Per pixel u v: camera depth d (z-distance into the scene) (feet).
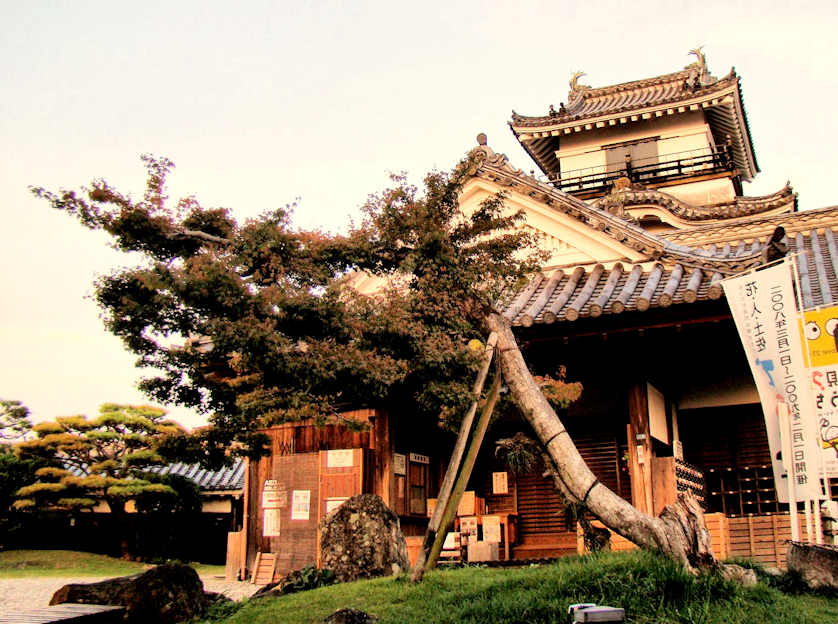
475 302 28.07
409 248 27.68
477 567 27.91
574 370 40.29
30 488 57.98
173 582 26.61
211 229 27.43
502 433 45.60
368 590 24.29
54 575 48.67
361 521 29.58
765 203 80.43
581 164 102.42
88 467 64.13
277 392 26.21
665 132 99.55
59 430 62.75
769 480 39.58
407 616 20.29
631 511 23.49
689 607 18.53
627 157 94.94
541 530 44.27
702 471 41.22
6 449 71.92
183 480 64.75
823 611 19.76
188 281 23.53
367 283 44.19
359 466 40.78
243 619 23.52
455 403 25.29
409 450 43.21
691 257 37.73
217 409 27.94
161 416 65.10
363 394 25.68
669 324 34.96
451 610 20.24
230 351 24.80
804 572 22.74
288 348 24.34
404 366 24.61
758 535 35.86
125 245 25.96
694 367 42.04
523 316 36.01
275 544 42.98
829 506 28.43
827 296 35.40
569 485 25.14
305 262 25.76
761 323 26.55
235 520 65.05
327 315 24.72
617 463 42.39
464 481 25.26
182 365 26.50
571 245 43.39
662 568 20.16
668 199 81.46
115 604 25.84
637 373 37.42
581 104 110.32
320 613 22.33
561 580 20.63
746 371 40.96
